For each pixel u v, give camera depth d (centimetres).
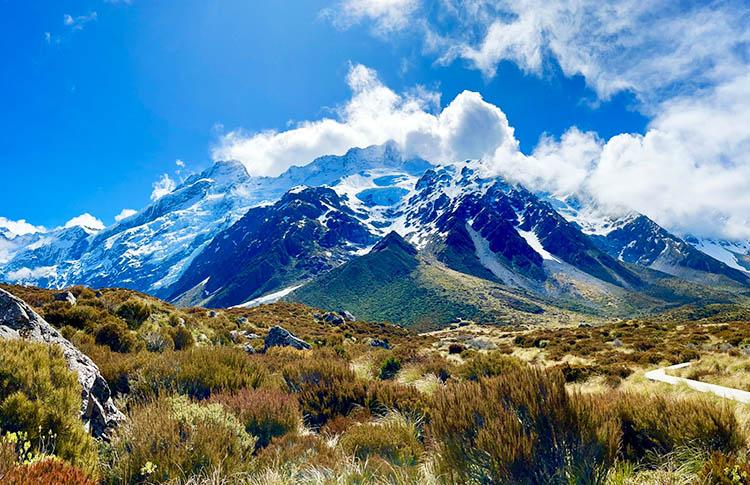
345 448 664
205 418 690
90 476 495
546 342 4112
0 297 818
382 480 510
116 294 2708
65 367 641
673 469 492
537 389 486
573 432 455
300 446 675
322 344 3519
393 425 743
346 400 1023
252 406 827
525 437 430
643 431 583
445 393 575
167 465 545
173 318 2495
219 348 1302
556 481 412
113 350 1506
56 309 1727
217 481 532
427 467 548
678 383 1438
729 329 3912
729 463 419
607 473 430
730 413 537
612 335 4275
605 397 740
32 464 395
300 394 1052
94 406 725
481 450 441
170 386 978
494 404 496
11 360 574
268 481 539
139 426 627
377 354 2336
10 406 507
